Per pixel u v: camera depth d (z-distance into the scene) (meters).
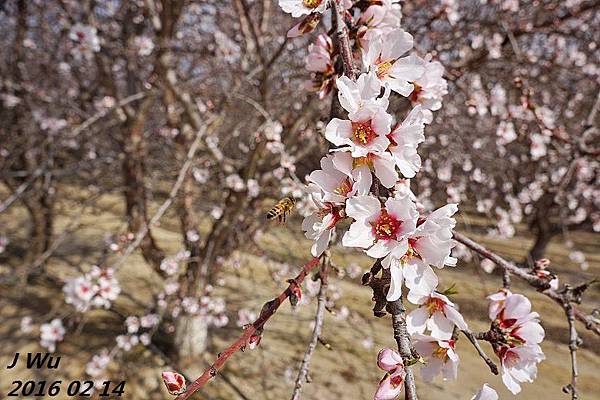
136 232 3.65
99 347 4.09
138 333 4.40
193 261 3.77
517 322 0.97
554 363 4.28
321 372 3.95
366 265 5.13
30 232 5.82
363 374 3.95
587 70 4.34
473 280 5.75
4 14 4.82
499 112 3.69
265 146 3.16
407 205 0.75
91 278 2.89
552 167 5.74
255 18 4.14
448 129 3.84
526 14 4.08
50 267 5.64
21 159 5.24
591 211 6.36
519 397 3.65
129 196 3.81
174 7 3.09
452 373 0.90
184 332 3.95
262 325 0.90
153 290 5.18
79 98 4.68
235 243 3.85
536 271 1.18
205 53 3.79
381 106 0.76
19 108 4.92
